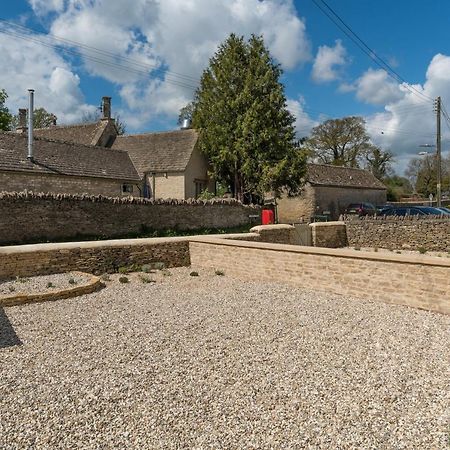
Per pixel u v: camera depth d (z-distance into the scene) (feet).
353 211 101.76
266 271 36.81
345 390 15.03
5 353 18.62
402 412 13.55
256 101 84.94
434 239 58.75
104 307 26.68
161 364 17.33
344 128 172.55
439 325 23.31
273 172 83.46
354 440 11.96
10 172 58.23
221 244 41.14
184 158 89.15
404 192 192.34
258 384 15.47
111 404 13.98
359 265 30.04
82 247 37.06
